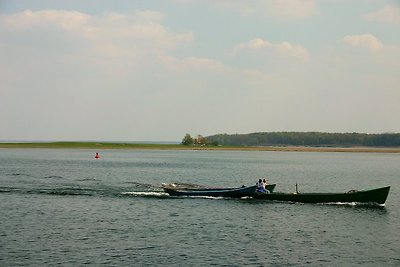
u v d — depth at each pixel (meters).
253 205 61.94
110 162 171.12
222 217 53.94
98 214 55.06
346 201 62.47
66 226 48.00
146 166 150.50
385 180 111.06
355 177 119.88
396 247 41.31
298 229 48.09
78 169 129.25
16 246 39.72
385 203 65.31
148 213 56.06
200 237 44.03
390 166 174.38
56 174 110.50
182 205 61.91
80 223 49.66
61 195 70.69
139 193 73.56
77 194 72.06
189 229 47.44
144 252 38.66
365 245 41.97
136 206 61.00
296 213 56.50
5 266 34.47
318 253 39.25
